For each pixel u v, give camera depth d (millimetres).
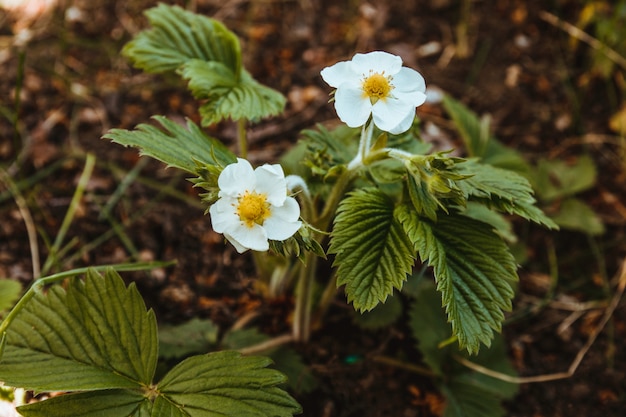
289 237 164
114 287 189
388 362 240
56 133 289
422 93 172
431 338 236
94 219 267
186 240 265
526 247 283
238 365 183
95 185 276
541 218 182
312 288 231
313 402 231
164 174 283
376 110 170
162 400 181
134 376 186
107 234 263
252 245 162
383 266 177
